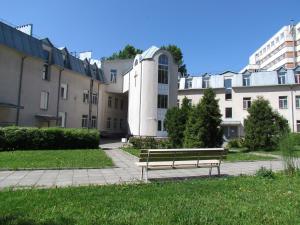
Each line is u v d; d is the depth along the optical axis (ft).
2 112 91.35
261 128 84.84
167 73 131.64
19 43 97.40
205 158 35.37
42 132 71.36
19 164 41.24
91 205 20.48
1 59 90.79
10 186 27.17
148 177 34.63
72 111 127.13
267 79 155.12
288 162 34.94
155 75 128.57
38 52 105.60
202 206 20.67
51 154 56.95
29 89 102.22
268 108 86.69
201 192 25.18
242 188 26.78
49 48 112.57
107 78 157.69
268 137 84.28
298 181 30.22
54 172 36.91
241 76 160.86
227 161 54.19
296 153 35.70
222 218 18.07
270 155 69.21
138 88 130.52
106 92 156.87
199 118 70.95
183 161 34.24
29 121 102.17
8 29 94.22
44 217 17.70
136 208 19.99
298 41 275.18
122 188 26.40
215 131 71.97
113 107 162.61
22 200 21.38
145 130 125.08
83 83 135.64
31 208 19.43
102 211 19.17
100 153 62.54
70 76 126.00
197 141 70.18
